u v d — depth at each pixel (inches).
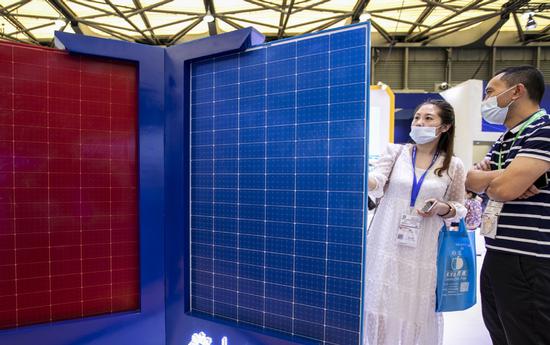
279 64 57.2
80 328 61.0
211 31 274.8
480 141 160.6
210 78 63.6
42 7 246.8
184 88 64.4
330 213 53.8
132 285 66.0
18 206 58.7
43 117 59.7
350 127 52.0
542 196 46.2
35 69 59.1
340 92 52.6
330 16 264.5
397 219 57.3
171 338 66.9
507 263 48.2
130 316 64.1
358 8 241.3
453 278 54.7
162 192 65.6
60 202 61.1
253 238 60.6
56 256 61.1
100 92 63.1
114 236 64.7
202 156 65.1
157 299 65.7
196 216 66.1
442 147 58.6
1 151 57.6
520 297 46.9
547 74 326.6
